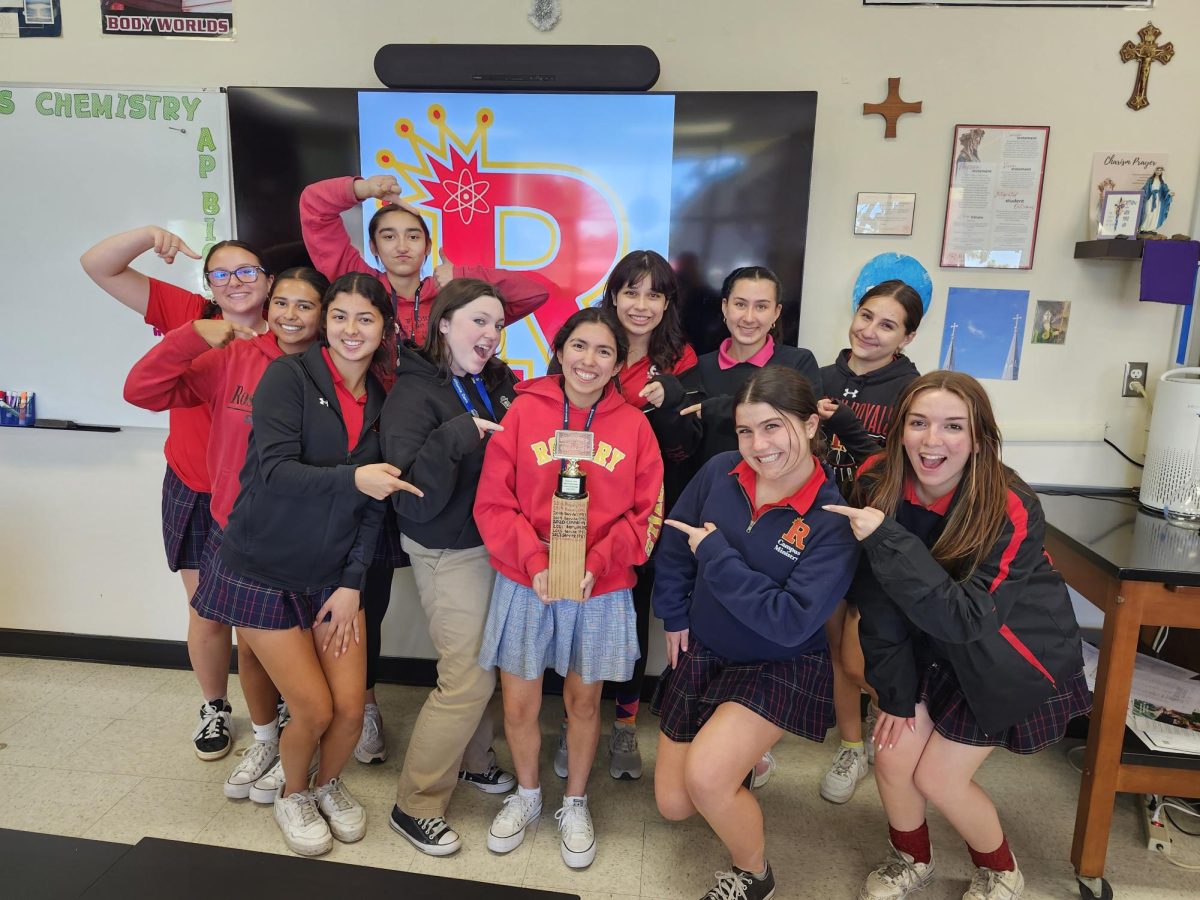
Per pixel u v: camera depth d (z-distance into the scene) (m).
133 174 2.33
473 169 2.23
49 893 1.04
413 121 2.21
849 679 1.97
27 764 2.05
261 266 1.92
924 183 2.19
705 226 2.19
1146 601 1.59
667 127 2.15
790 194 2.14
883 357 2.04
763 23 2.14
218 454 1.80
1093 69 2.11
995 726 1.45
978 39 2.11
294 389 1.58
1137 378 2.25
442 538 1.69
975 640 1.37
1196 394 1.92
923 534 1.50
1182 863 1.78
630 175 2.19
